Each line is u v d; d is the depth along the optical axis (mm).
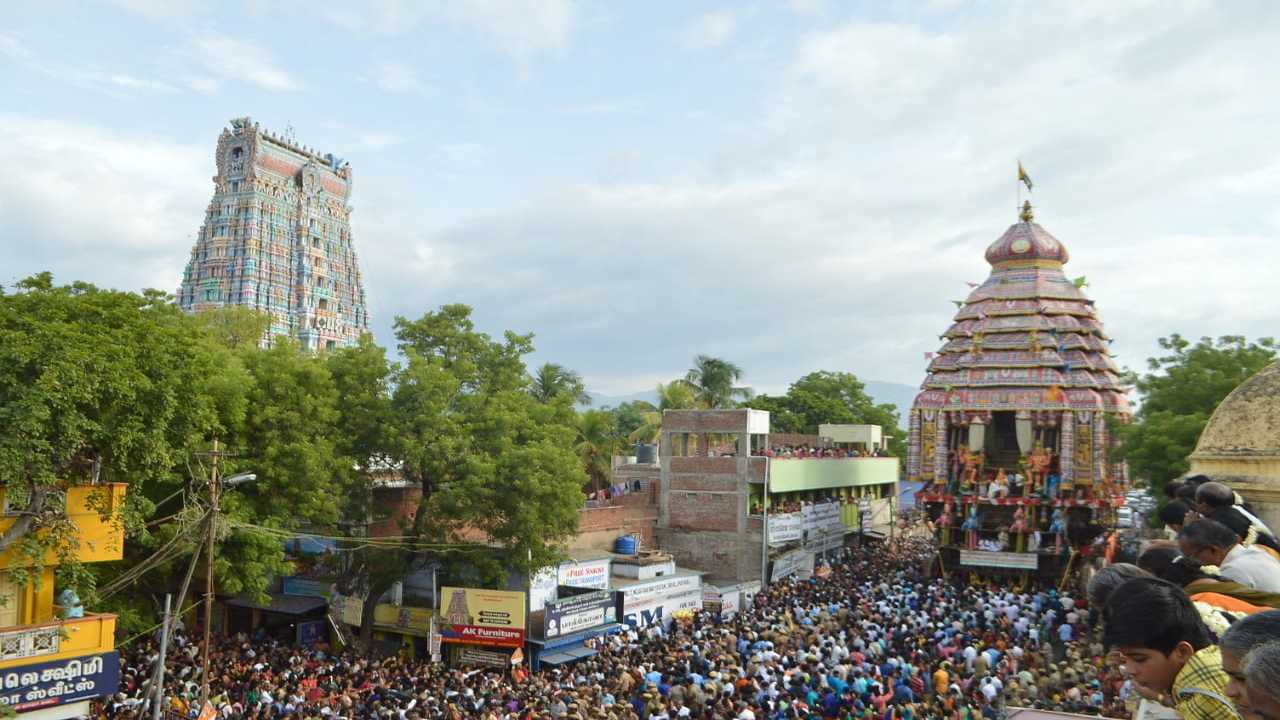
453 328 44094
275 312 110000
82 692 23562
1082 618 41156
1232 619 5676
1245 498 18484
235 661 31578
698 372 85562
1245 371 45844
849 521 71562
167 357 25625
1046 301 63156
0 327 22703
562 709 23922
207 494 30875
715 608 47812
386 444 37750
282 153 113750
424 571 42938
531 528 37531
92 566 31516
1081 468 59156
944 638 34125
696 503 58625
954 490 62094
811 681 26844
